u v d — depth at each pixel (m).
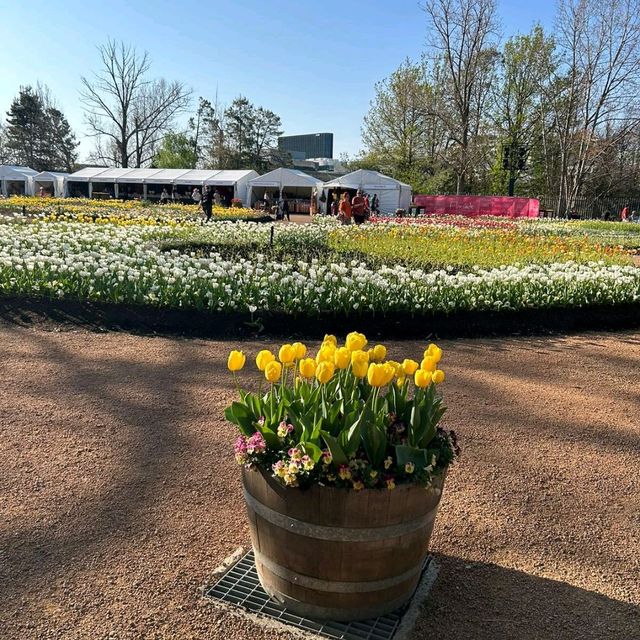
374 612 2.31
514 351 6.77
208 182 37.78
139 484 3.34
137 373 5.32
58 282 7.42
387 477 2.07
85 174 41.50
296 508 2.15
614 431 4.45
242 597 2.43
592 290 8.62
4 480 3.30
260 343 6.57
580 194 45.47
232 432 4.10
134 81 58.34
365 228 18.11
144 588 2.47
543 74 43.12
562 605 2.50
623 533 3.08
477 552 2.86
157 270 8.02
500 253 13.48
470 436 4.21
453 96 43.38
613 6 36.06
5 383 4.89
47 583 2.48
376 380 2.20
